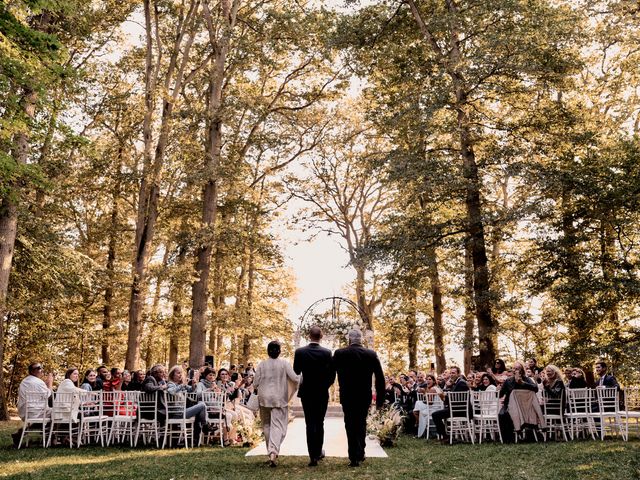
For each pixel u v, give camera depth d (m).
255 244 23.73
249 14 26.56
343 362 8.60
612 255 18.47
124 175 22.77
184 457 9.52
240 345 34.50
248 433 11.59
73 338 26.81
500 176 19.84
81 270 21.06
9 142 12.49
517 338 23.61
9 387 24.98
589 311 17.62
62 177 20.36
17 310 19.59
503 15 19.03
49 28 18.06
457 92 19.11
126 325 30.70
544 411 11.87
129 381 14.26
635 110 22.47
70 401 11.16
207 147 24.55
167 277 22.94
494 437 12.53
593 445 10.37
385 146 32.31
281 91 27.64
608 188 17.48
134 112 23.30
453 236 20.38
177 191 24.28
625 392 11.68
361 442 8.65
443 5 20.95
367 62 21.47
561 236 18.30
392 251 18.77
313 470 8.02
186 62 24.73
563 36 18.47
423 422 13.77
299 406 22.12
